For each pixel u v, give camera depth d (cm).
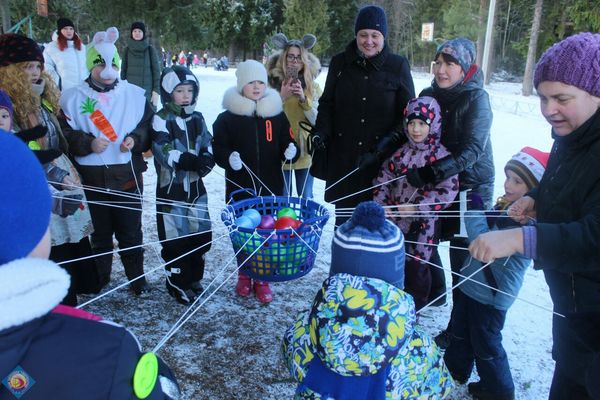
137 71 734
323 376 161
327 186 356
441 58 278
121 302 330
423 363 167
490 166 302
